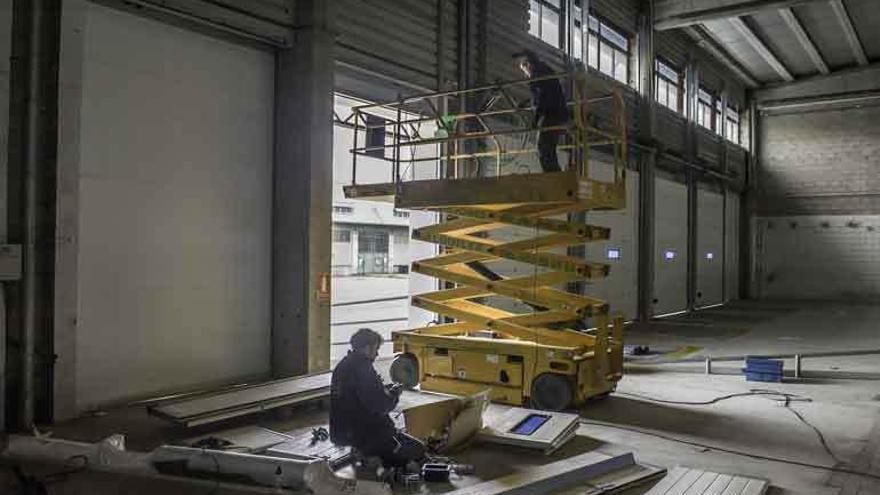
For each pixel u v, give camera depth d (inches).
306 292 351.6
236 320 346.6
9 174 255.1
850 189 976.3
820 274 1003.9
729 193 1010.7
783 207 1032.2
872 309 857.5
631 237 694.5
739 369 402.6
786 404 318.3
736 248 1040.2
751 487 199.0
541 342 323.0
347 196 355.6
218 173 336.8
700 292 895.1
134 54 298.4
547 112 323.9
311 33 352.2
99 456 210.5
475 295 351.6
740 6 660.1
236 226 346.0
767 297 1046.4
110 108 289.4
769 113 1040.2
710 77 918.4
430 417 230.7
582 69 592.1
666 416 294.4
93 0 280.2
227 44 339.6
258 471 190.2
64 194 263.4
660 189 772.0
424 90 437.7
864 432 269.1
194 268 326.0
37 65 259.0
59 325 263.1
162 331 311.6
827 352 484.1
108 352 289.7
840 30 795.4
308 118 352.5
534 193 287.1
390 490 185.9
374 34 396.5
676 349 503.8
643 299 714.8
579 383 294.0
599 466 212.1
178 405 256.2
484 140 481.4
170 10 300.4
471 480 205.0
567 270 300.8
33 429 248.8
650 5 704.4
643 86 708.7
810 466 225.6
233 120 343.6
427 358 328.2
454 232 362.9
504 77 500.7
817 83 986.1
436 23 446.6
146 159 303.9
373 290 942.4
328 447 223.8
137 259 300.7
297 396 281.3
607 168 631.8
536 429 245.1
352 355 206.2
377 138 456.1
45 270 262.2
